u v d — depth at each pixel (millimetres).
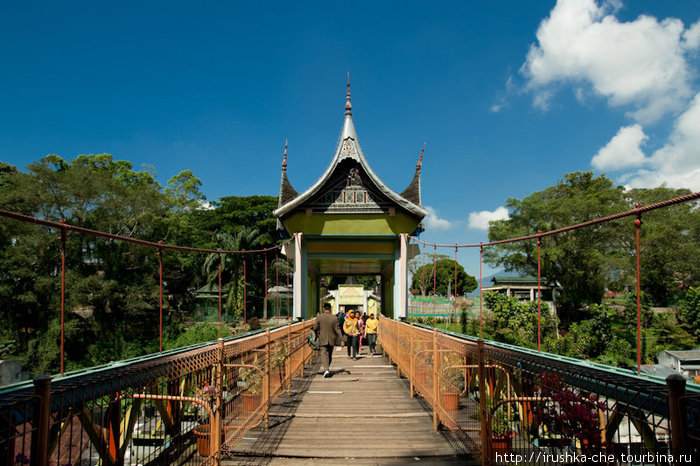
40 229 32625
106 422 3135
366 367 12211
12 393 3293
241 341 5531
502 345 6625
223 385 4965
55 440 2918
